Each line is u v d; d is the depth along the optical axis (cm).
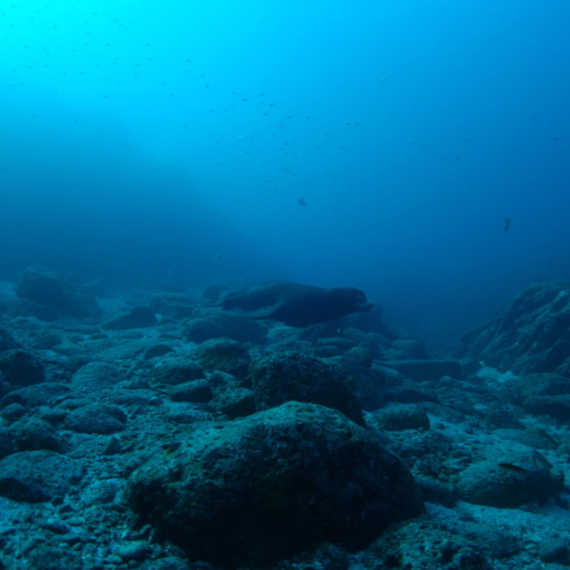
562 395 913
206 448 353
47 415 536
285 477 327
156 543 324
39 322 1305
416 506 381
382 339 1404
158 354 947
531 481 488
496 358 1309
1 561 275
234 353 848
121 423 557
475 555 308
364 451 363
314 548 326
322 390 489
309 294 1150
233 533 315
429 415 811
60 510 351
